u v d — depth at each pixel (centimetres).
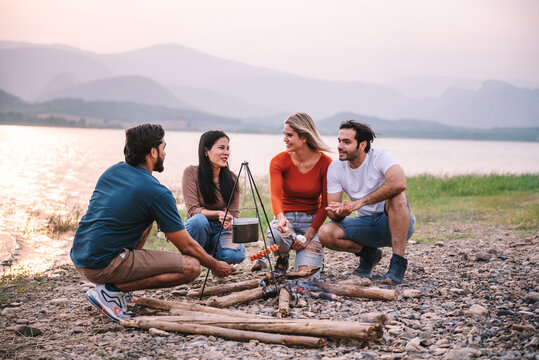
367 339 316
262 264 572
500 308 385
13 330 364
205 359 302
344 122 464
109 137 11488
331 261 620
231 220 455
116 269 366
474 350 295
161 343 334
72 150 5081
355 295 425
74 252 371
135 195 362
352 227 477
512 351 297
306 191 490
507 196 1420
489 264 562
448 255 634
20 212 1109
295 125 467
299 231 500
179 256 388
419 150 11750
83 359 308
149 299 394
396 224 458
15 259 666
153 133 374
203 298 440
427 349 312
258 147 9062
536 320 351
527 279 476
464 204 1262
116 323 377
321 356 307
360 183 474
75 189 1711
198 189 488
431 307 398
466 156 8812
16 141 6594
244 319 350
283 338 326
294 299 407
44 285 520
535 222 891
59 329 373
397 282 462
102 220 359
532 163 6725
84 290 496
